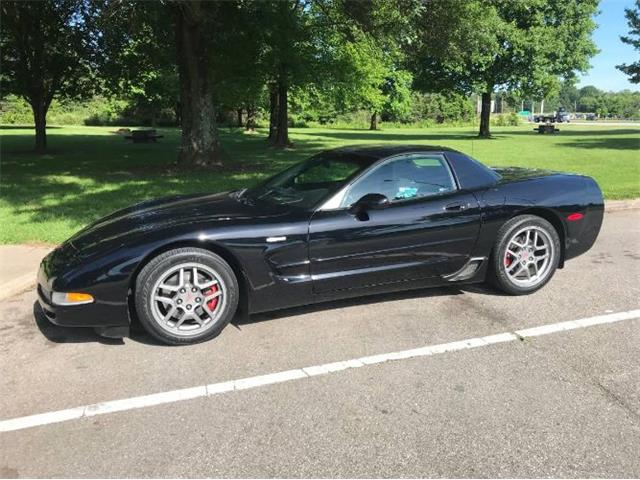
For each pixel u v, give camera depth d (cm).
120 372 379
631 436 301
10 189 1110
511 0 1984
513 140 3156
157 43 1877
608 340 426
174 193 1050
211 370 381
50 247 681
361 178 471
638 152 2094
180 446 295
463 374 372
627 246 722
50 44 2080
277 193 500
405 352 407
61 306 396
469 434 303
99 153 2150
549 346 416
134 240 409
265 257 429
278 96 2731
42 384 364
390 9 1313
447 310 490
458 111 7144
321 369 381
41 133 2214
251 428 311
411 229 470
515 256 519
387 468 275
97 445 296
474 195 500
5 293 530
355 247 454
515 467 275
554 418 318
